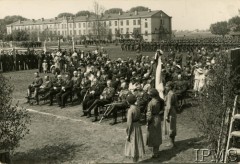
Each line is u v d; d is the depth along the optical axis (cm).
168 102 1070
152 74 1667
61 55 3203
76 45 7538
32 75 3006
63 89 1802
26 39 8462
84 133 1301
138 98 1450
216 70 944
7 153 983
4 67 3356
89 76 1977
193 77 2008
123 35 8588
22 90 2311
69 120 1520
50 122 1493
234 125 980
